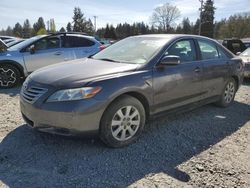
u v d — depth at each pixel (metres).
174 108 4.91
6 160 3.77
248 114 6.01
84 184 3.31
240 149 4.32
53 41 8.99
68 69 4.30
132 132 4.29
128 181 3.39
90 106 3.77
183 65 4.97
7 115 5.49
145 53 4.75
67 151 4.02
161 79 4.54
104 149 4.11
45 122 3.86
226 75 6.07
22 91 4.27
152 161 3.87
